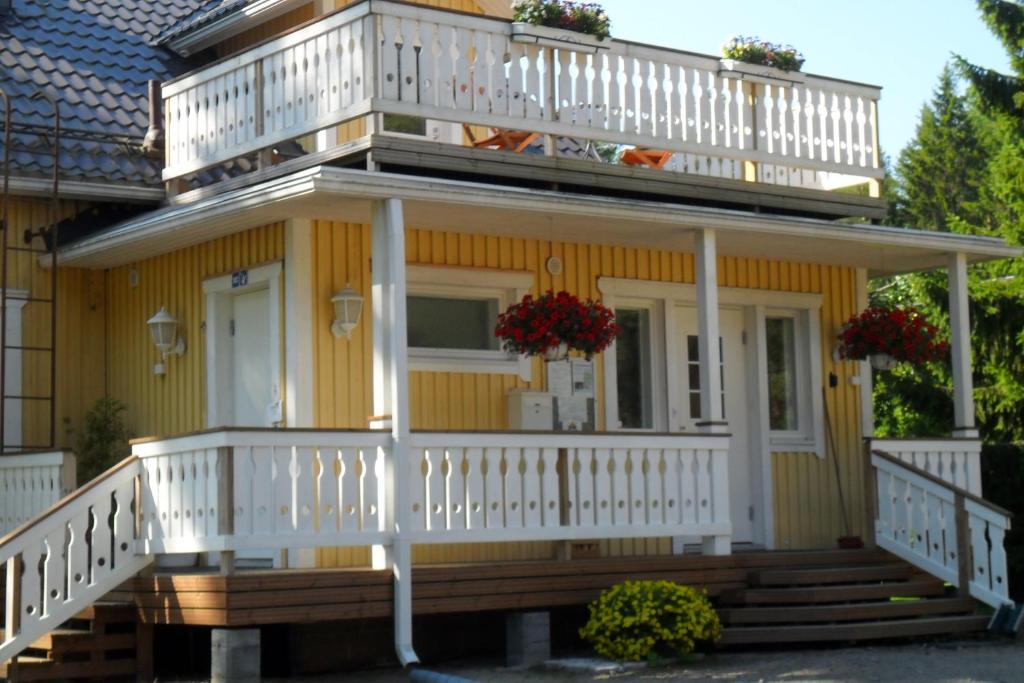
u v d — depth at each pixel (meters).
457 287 14.30
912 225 52.25
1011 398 23.19
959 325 15.97
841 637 13.26
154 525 12.29
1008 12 24.06
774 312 16.66
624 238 14.78
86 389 15.85
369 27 12.73
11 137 15.58
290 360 13.19
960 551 14.56
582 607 14.38
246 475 11.62
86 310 15.94
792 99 15.46
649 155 15.76
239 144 14.12
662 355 15.75
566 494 13.16
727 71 14.91
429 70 13.05
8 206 15.32
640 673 12.03
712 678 11.62
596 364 15.20
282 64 13.64
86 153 15.88
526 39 13.62
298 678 12.49
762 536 16.11
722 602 13.81
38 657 12.55
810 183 16.94
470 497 12.66
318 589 11.84
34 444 15.41
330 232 13.47
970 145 51.88
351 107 12.87
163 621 12.16
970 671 11.80
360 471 13.31
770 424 16.52
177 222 13.54
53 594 12.01
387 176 12.22
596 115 14.08
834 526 16.62
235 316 14.33
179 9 19.39
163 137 16.19
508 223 13.77
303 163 13.55
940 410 24.03
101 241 14.69
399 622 12.05
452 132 16.70
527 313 13.55
